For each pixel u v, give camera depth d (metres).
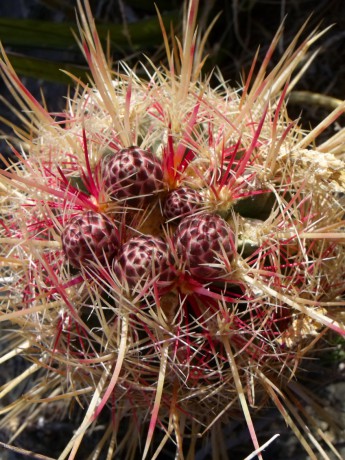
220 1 0.26
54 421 0.22
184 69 0.16
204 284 0.14
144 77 0.26
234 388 0.16
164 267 0.14
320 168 0.15
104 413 0.22
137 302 0.14
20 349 0.17
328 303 0.14
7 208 0.18
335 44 0.24
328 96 0.24
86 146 0.15
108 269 0.14
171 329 0.14
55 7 0.28
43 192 0.16
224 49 0.26
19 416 0.23
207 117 0.16
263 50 0.25
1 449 0.23
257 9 0.26
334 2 0.24
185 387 0.16
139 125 0.16
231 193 0.15
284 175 0.15
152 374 0.15
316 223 0.15
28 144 0.18
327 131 0.23
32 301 0.16
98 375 0.16
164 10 0.28
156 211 0.15
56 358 0.15
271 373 0.17
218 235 0.14
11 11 0.33
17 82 0.17
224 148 0.15
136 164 0.15
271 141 0.15
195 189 0.16
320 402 0.19
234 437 0.20
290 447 0.19
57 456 0.22
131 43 0.26
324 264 0.16
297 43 0.25
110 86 0.17
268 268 0.15
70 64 0.26
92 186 0.15
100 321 0.14
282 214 0.15
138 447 0.21
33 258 0.16
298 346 0.16
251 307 0.14
